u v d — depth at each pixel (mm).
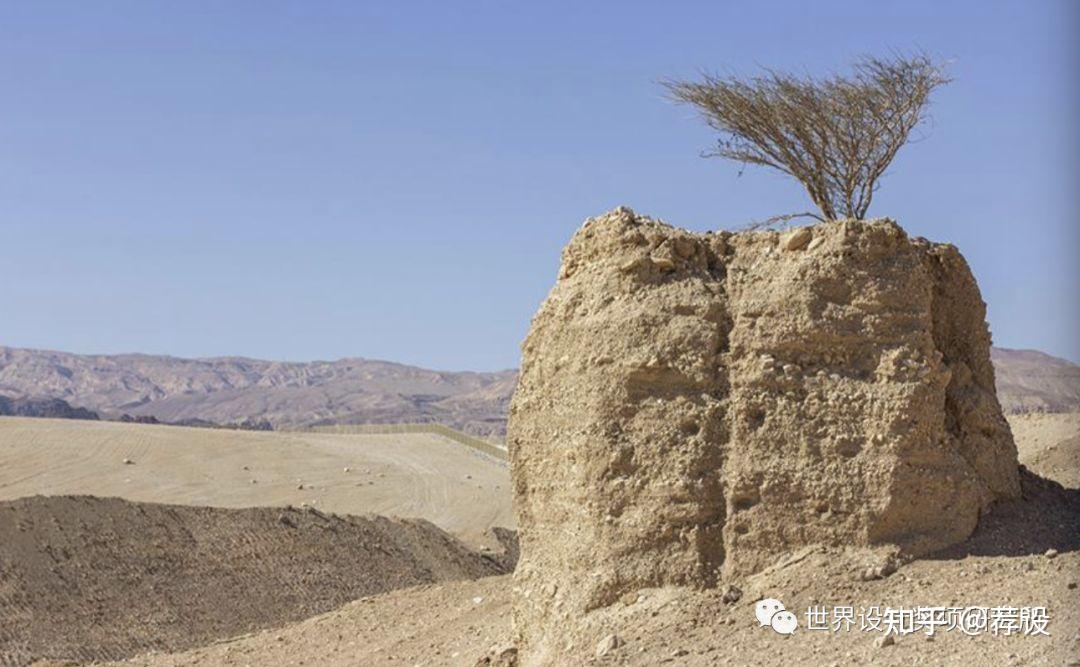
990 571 16078
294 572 50875
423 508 81688
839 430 16922
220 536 51750
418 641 24297
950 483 16844
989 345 18984
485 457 102312
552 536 18734
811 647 15336
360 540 55156
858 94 23297
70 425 93812
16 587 43469
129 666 29359
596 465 17828
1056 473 22188
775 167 23719
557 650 17578
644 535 17406
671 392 17750
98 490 77062
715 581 17047
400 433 111688
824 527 16734
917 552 16609
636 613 17031
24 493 73875
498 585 28391
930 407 16906
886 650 14766
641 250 18484
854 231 17484
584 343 18375
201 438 94875
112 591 45625
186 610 45969
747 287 17875
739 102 23250
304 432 107562
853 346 17234
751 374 17328
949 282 18656
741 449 17203
